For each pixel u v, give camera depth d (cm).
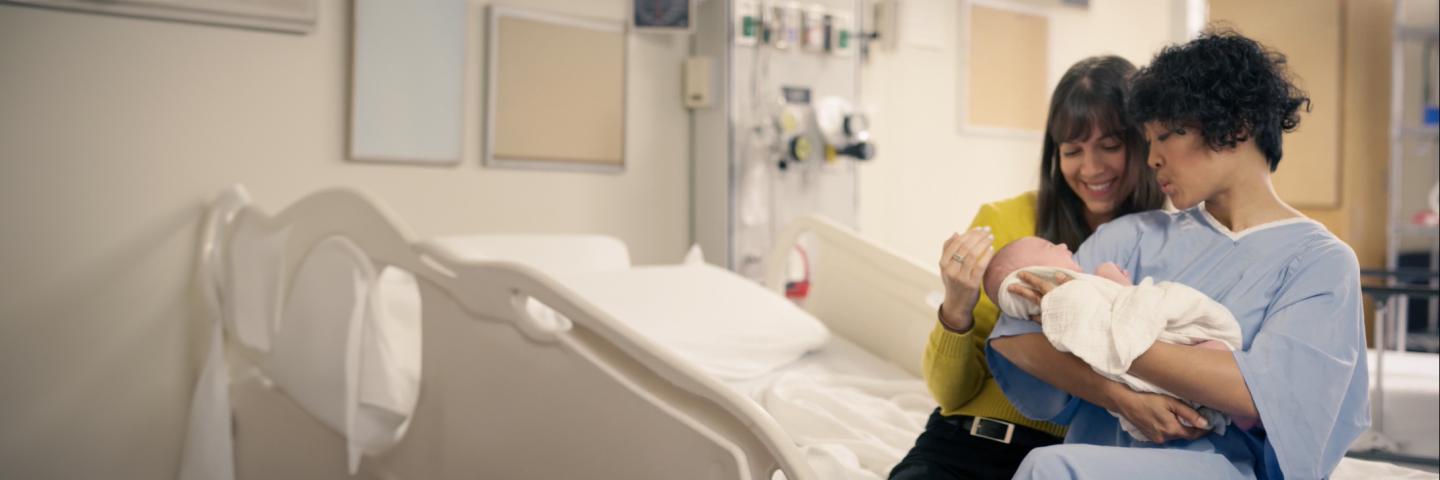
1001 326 119
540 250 275
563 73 310
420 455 196
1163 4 492
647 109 331
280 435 237
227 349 258
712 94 328
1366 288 272
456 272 180
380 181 279
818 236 284
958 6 412
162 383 256
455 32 288
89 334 246
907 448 183
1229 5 467
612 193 324
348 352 196
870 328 266
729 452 121
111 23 244
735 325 237
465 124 293
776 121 338
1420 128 382
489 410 174
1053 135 153
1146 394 103
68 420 245
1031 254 118
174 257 254
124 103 246
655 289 246
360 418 202
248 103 261
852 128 350
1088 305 105
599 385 147
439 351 190
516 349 166
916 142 403
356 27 271
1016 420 145
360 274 201
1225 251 111
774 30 338
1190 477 98
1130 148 146
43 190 238
